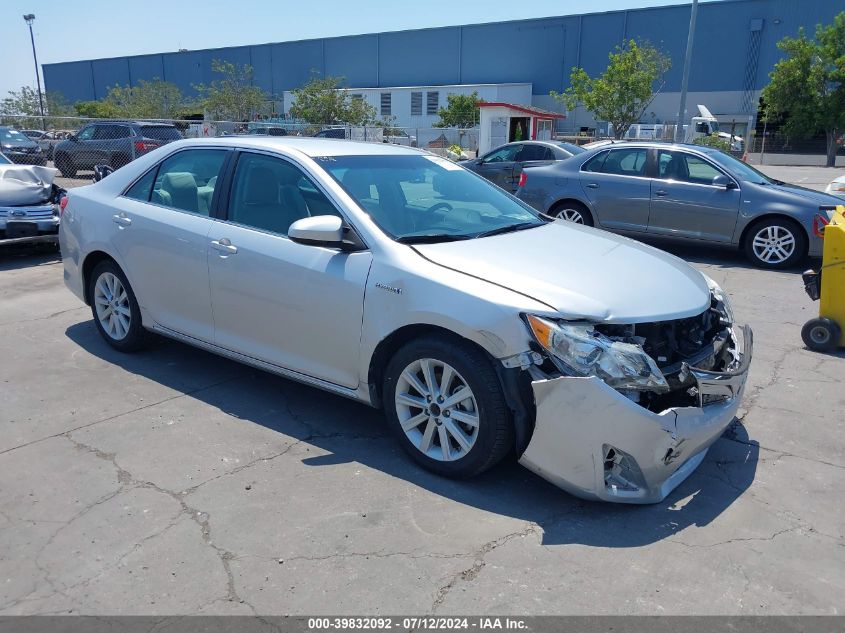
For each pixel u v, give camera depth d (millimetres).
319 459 3789
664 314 3336
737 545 3074
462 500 3398
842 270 5512
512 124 32250
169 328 4848
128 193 5129
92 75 63906
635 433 3055
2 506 3307
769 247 9031
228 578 2812
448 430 3510
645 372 3072
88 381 4832
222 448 3900
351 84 54469
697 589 2779
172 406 4445
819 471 3752
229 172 4496
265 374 5023
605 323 3199
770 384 5012
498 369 3232
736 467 3783
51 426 4141
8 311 6523
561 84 47375
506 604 2678
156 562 2908
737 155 33938
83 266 5383
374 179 4262
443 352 3395
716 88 43062
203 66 58781
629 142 10188
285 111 51750
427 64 51625
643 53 30203
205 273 4434
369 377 3760
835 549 3059
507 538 3094
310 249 3934
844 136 38969
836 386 4980
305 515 3256
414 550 3000
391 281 3566
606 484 3178
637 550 3025
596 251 3971
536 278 3420
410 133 38688
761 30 41250
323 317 3854
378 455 3848
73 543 3031
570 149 14234
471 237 3998
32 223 8406
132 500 3365
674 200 9477
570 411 3076
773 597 2738
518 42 48094
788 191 8992
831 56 36531
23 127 22469
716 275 8750
